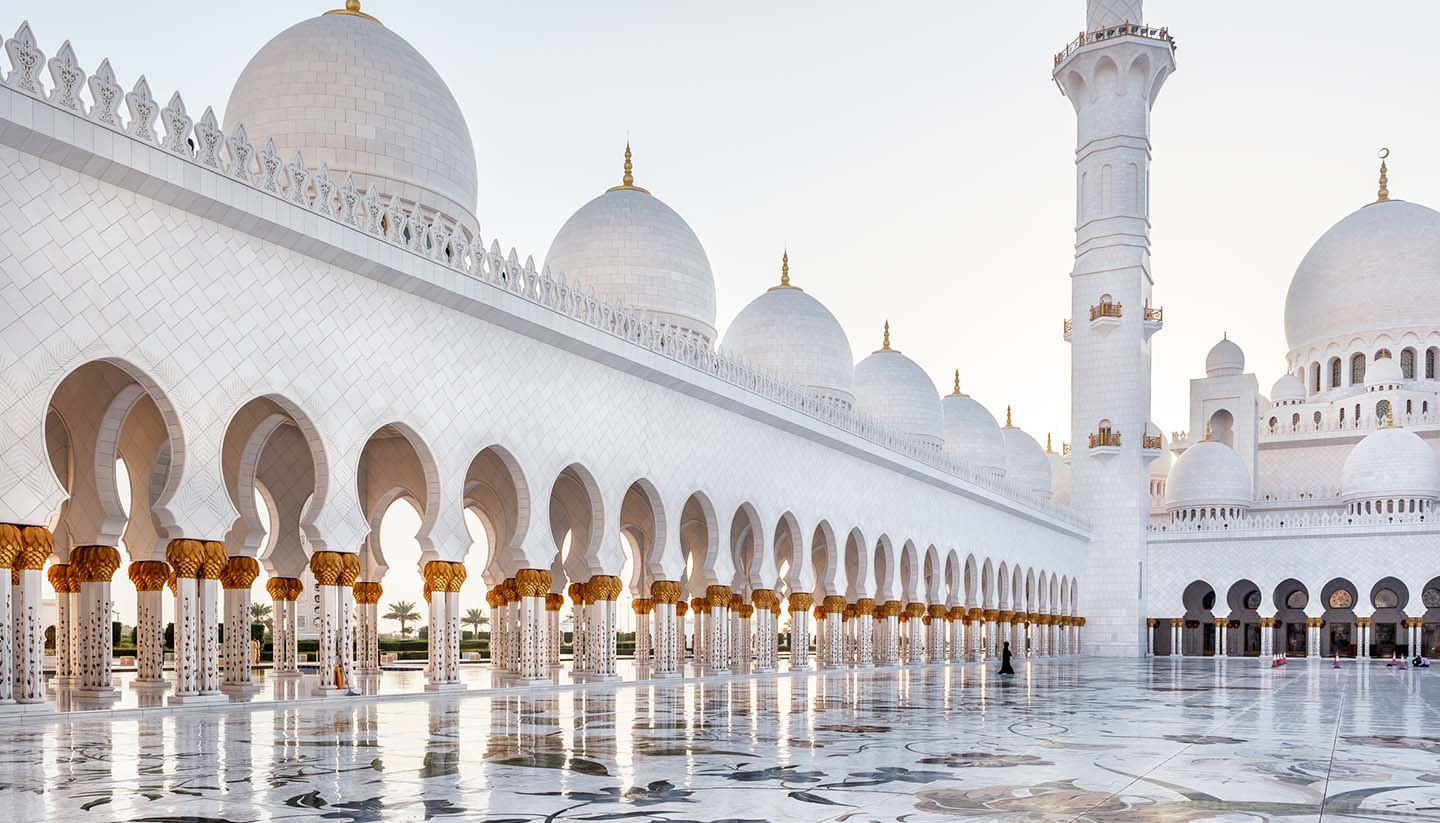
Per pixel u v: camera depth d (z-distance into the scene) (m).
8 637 14.65
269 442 26.22
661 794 7.96
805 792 8.11
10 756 10.22
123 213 16.39
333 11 27.41
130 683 22.11
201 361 17.44
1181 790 8.43
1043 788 8.44
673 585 29.14
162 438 22.31
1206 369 71.69
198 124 17.31
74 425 20.22
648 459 28.59
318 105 25.55
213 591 17.48
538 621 24.28
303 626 41.78
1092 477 60.50
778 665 37.44
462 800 7.64
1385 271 66.38
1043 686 25.64
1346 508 63.84
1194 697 21.66
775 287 46.66
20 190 15.08
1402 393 64.19
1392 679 32.25
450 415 22.41
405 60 26.98
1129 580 59.38
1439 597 61.03
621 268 36.44
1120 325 59.03
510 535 29.62
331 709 16.80
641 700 19.05
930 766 9.75
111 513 19.61
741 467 32.78
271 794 7.89
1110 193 59.25
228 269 17.98
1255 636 66.38
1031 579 55.31
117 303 16.23
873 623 42.00
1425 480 60.22
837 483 38.25
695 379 30.12
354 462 20.16
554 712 16.05
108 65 15.97
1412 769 9.91
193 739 11.84
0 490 14.71
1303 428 67.56
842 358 45.19
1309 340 69.50
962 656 47.69
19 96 14.80
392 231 21.03
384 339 20.95
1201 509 65.50
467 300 22.61
